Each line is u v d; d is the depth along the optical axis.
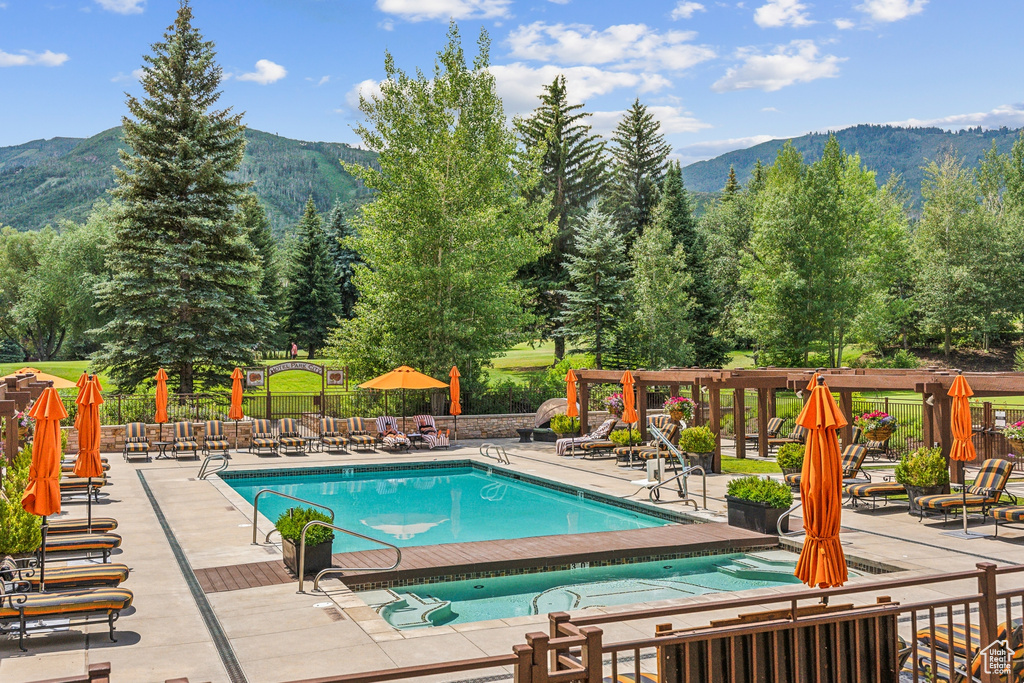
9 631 9.15
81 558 12.93
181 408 32.56
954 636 7.54
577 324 51.03
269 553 13.46
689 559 13.95
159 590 11.11
